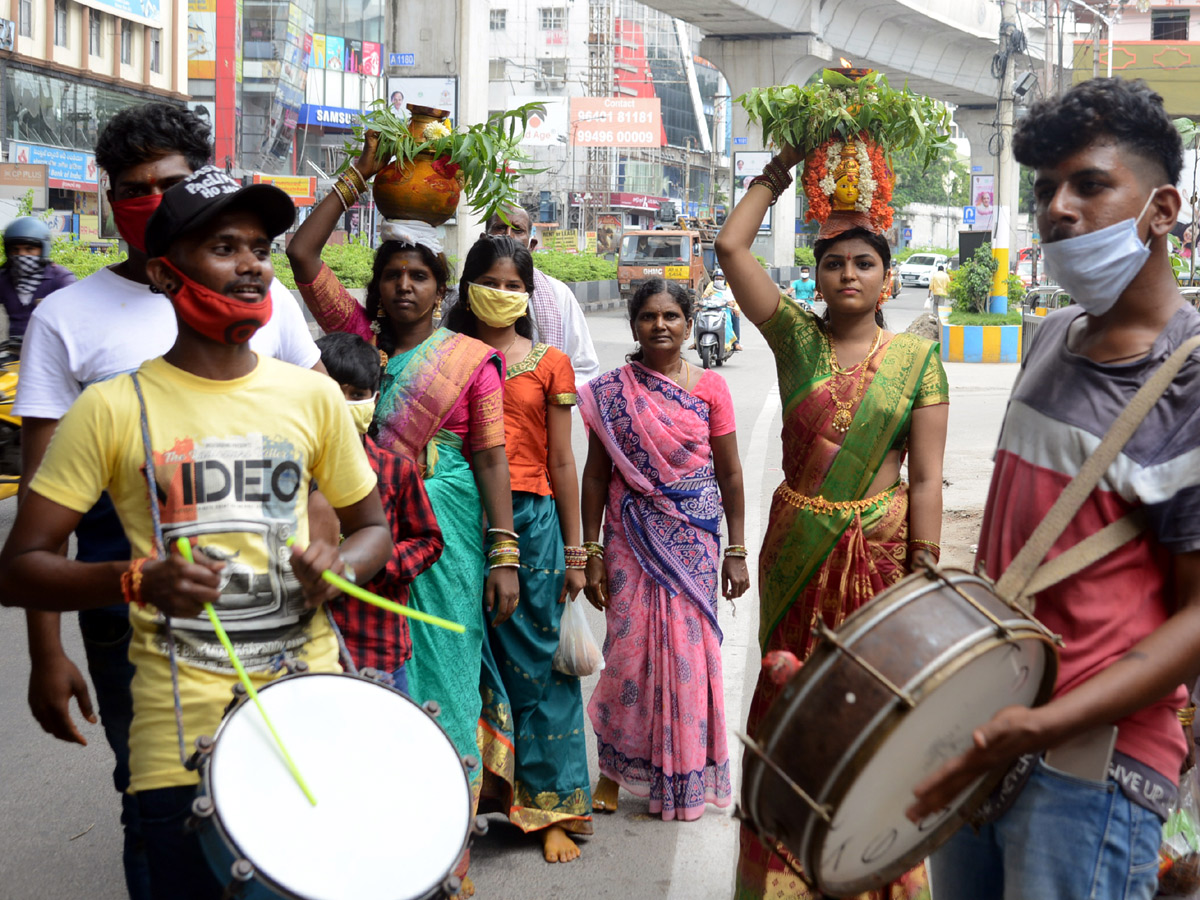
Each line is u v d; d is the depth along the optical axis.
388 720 2.13
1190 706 3.34
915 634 1.89
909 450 3.20
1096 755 2.12
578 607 3.84
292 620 2.27
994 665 1.96
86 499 2.18
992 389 16.25
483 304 3.83
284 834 1.89
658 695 3.99
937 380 3.16
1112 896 2.13
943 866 2.43
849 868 2.02
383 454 3.21
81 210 35.06
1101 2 42.34
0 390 7.63
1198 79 38.69
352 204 3.78
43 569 2.11
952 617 1.92
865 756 1.84
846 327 3.22
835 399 3.15
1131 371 2.16
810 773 1.88
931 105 3.21
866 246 3.14
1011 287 25.31
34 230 7.87
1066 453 2.20
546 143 53.69
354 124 3.75
